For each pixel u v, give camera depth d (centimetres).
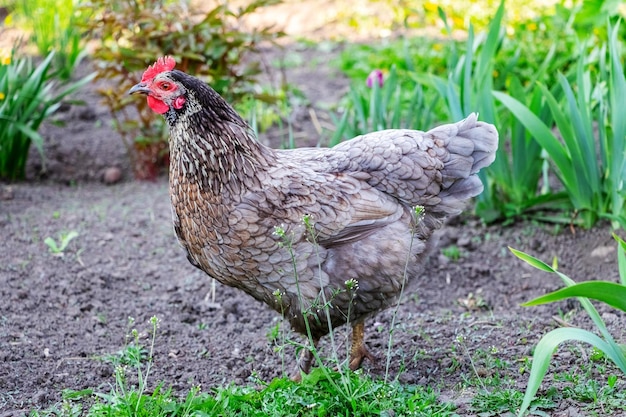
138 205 262
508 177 249
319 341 214
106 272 235
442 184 201
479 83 242
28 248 242
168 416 191
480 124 201
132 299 229
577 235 244
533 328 215
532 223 249
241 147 196
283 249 195
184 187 197
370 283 198
